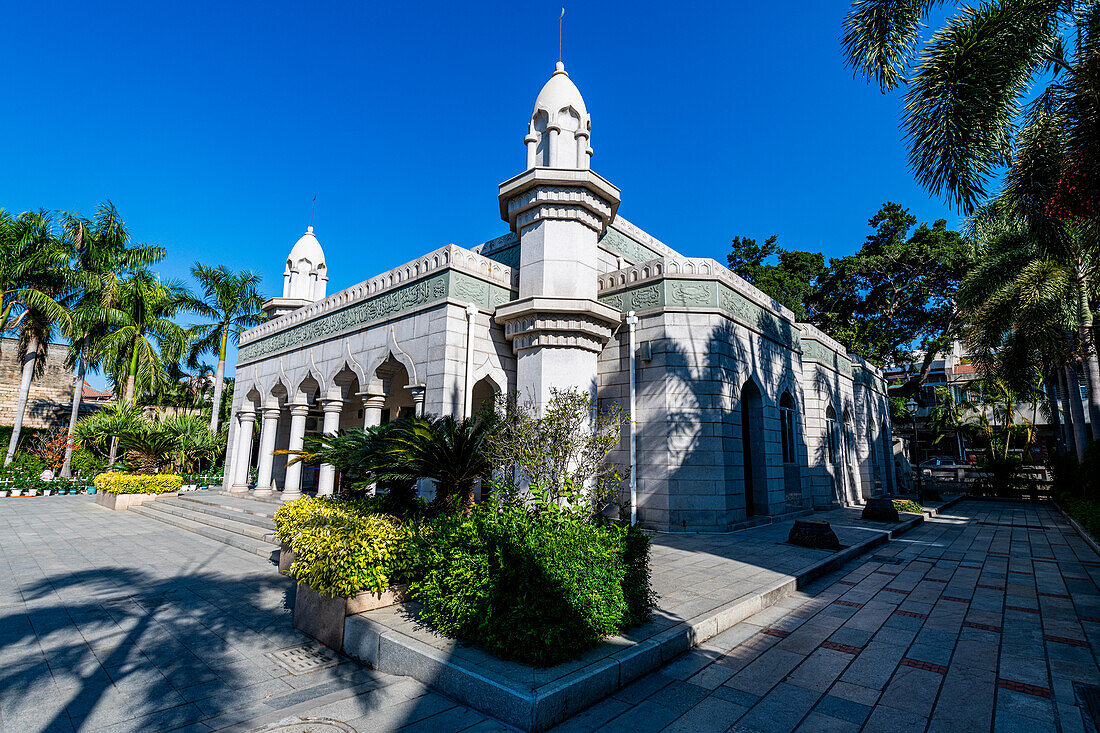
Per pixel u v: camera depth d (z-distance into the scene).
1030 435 33.81
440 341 12.22
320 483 14.09
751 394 15.39
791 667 5.05
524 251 13.32
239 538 11.80
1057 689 4.63
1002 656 5.39
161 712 4.23
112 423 23.56
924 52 9.61
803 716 4.11
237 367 21.28
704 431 12.88
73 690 4.64
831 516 16.50
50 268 24.95
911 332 31.67
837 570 9.35
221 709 4.28
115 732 3.92
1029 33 9.20
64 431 29.61
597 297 14.51
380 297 14.45
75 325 25.03
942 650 5.55
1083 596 7.73
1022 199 10.32
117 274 26.66
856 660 5.25
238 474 19.48
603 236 15.20
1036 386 30.36
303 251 22.33
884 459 27.12
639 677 4.73
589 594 4.73
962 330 20.28
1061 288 15.49
